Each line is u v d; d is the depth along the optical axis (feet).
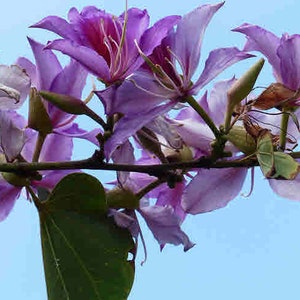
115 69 1.86
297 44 1.89
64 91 1.92
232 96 1.87
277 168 1.77
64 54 1.82
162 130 1.93
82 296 1.93
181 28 1.88
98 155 1.86
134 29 1.89
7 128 1.87
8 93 1.75
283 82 1.91
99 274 1.94
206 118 1.88
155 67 1.83
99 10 1.90
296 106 1.91
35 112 1.92
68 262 1.95
